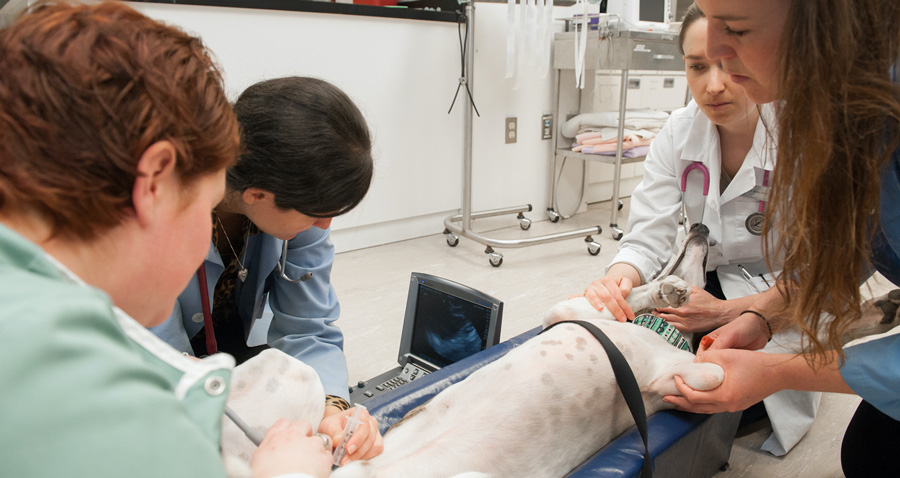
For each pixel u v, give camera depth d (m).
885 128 0.68
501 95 3.22
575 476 0.90
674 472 1.10
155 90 0.40
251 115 0.82
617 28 2.79
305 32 2.53
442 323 1.58
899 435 1.09
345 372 1.25
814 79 0.62
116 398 0.36
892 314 1.04
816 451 1.48
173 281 0.47
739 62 0.77
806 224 0.69
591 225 3.47
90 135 0.38
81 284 0.39
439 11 2.86
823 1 0.60
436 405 0.95
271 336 1.38
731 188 1.43
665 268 1.51
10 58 0.38
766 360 0.99
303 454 0.57
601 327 1.10
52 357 0.35
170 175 0.43
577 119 3.35
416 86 2.92
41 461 0.34
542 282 2.57
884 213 0.79
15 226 0.40
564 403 0.93
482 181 3.30
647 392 1.08
